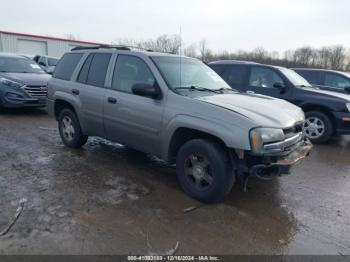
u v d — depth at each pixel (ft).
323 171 16.83
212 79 15.62
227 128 10.98
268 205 12.26
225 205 12.00
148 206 11.58
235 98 13.37
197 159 12.09
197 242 9.52
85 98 16.33
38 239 9.18
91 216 10.66
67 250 8.78
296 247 9.55
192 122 11.78
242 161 11.05
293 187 14.30
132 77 14.46
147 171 15.21
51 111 19.03
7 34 84.43
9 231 9.50
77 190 12.66
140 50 15.30
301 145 12.97
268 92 24.54
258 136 10.62
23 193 12.14
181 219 10.78
